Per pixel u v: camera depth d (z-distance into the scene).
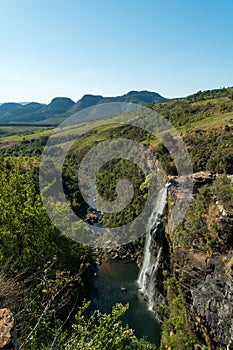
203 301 22.30
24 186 23.33
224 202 26.34
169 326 27.84
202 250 25.83
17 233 19.12
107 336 12.96
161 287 34.66
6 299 9.48
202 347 22.39
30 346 10.91
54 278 18.50
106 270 47.38
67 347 11.27
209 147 59.31
